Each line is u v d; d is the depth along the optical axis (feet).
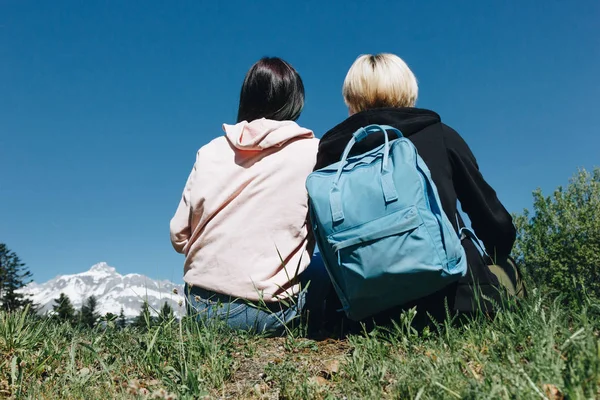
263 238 10.19
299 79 11.55
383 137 9.25
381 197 8.30
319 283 10.71
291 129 10.77
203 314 10.23
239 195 10.42
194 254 10.61
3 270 165.07
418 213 8.09
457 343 7.88
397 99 10.48
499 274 9.44
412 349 8.07
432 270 7.93
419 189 8.27
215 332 9.52
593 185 72.08
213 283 10.12
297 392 7.32
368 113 9.66
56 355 9.30
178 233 11.19
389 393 6.86
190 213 11.04
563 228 63.31
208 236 10.36
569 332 6.93
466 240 9.05
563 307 8.34
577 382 5.46
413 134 9.65
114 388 8.09
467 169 9.57
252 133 10.76
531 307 8.14
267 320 10.12
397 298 8.48
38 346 9.82
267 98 11.16
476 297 8.53
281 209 10.32
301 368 8.45
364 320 9.56
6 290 164.66
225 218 10.34
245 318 10.12
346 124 9.82
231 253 10.14
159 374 8.32
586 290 8.72
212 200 10.53
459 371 6.64
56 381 8.56
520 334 7.54
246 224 10.25
